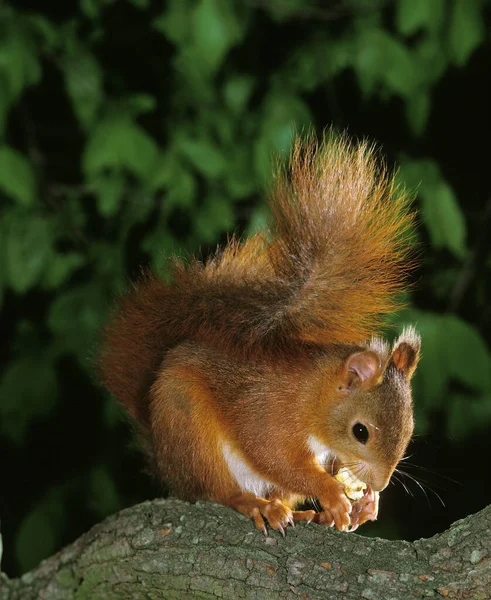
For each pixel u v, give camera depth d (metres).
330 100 2.46
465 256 2.48
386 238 2.11
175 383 2.11
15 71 2.34
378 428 2.11
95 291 2.39
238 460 2.12
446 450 2.47
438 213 2.35
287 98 2.37
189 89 2.43
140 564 2.05
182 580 2.04
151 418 2.11
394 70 2.36
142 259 2.44
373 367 2.11
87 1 2.41
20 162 2.34
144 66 2.49
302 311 2.12
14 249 2.38
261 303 2.12
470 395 2.39
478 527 2.02
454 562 2.01
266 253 2.13
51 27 2.40
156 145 2.43
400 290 2.12
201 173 2.41
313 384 2.11
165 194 2.42
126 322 2.14
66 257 2.41
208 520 2.05
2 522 2.51
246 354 2.11
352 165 2.11
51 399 2.37
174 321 2.13
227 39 2.31
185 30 2.37
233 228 2.41
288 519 2.06
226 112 2.42
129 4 2.47
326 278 2.11
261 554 2.03
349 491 2.13
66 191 2.47
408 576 2.01
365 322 2.12
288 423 2.11
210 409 2.11
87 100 2.40
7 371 2.38
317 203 2.11
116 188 2.41
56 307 2.38
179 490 2.11
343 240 2.11
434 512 2.46
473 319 2.51
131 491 2.46
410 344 2.13
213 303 2.12
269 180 2.15
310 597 2.02
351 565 2.02
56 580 2.08
